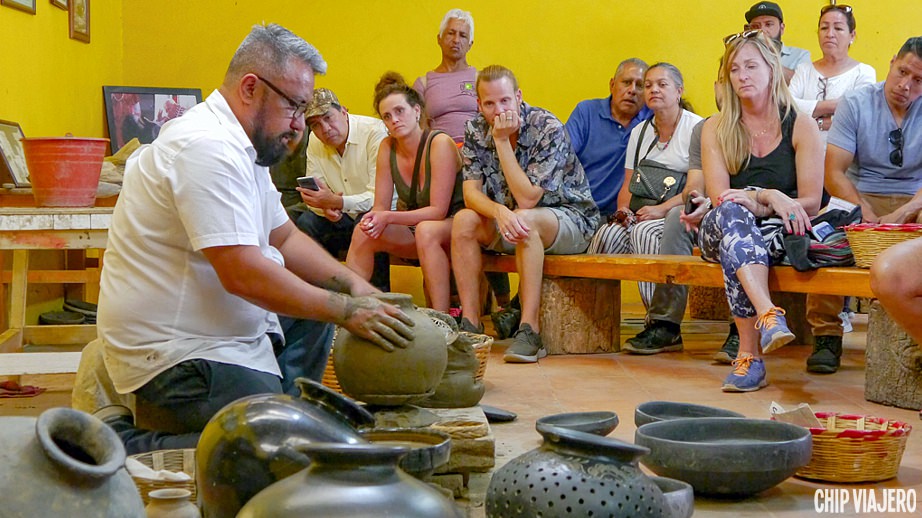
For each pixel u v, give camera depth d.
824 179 4.62
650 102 5.51
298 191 5.88
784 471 2.38
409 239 5.29
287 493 1.43
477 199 4.96
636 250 5.17
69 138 3.75
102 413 2.62
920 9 7.07
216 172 2.36
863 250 3.62
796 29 7.07
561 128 5.06
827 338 4.38
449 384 2.70
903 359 3.55
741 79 4.16
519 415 3.44
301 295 2.32
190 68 7.07
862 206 4.50
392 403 2.36
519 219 4.80
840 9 6.10
